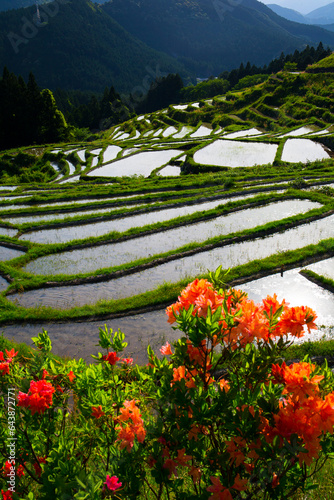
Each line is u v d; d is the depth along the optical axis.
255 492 2.21
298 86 58.53
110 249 16.30
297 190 21.47
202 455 2.20
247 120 57.16
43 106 62.44
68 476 2.09
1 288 13.27
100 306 11.36
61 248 16.44
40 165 45.56
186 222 18.38
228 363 2.49
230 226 17.77
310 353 8.23
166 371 2.47
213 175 27.36
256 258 14.09
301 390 2.00
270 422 2.08
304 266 13.05
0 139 58.44
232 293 2.67
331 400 1.97
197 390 2.34
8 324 10.92
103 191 25.59
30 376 2.99
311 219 17.31
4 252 16.62
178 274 13.34
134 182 28.69
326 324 9.73
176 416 2.27
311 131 41.75
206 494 2.08
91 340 9.93
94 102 103.50
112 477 1.91
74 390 3.03
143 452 2.26
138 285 12.87
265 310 2.32
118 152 43.69
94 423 2.61
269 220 18.12
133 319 10.73
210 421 2.24
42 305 11.94
